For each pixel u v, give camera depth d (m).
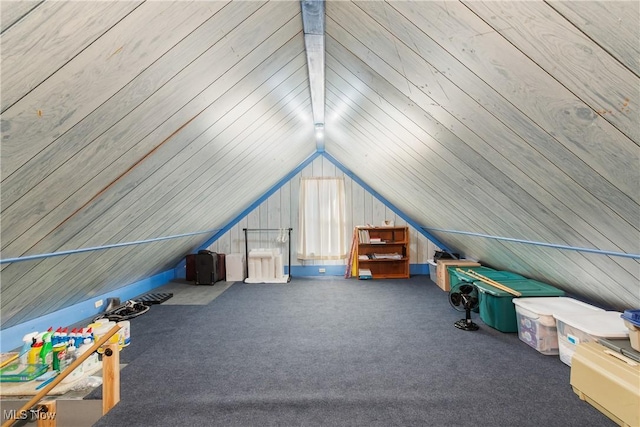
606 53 0.82
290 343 2.65
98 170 1.57
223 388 1.96
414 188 3.55
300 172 5.59
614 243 1.63
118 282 3.74
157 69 1.27
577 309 2.49
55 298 2.71
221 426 1.61
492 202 2.29
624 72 0.83
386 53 1.54
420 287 4.68
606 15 0.74
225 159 2.75
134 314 3.39
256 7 1.29
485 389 1.93
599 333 1.92
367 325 3.08
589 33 0.81
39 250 1.83
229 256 5.22
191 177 2.57
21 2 0.75
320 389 1.93
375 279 5.23
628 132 0.98
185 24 1.14
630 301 2.20
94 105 1.20
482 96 1.34
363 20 1.40
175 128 1.77
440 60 1.32
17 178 1.23
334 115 3.09
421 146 2.33
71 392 1.85
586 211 1.54
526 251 2.74
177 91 1.49
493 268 4.32
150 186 2.17
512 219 2.30
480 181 2.12
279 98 2.35
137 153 1.71
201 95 1.66
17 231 1.54
